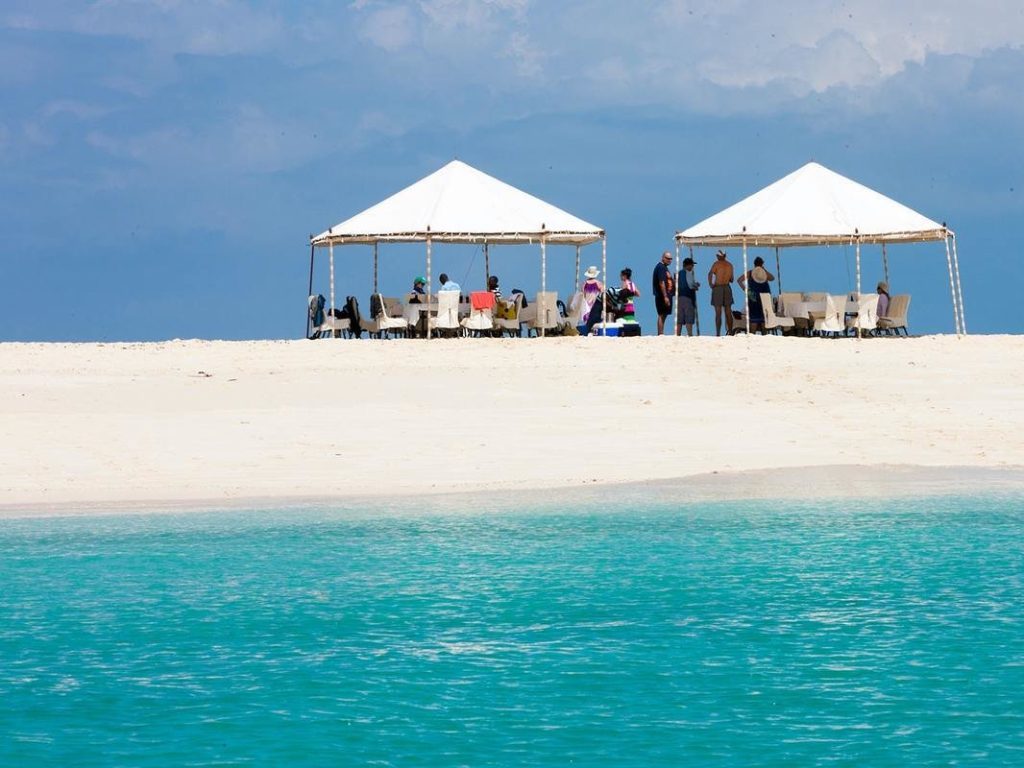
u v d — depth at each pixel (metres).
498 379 90.56
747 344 102.69
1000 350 102.44
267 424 77.56
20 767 28.34
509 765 28.34
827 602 41.41
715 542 50.72
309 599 42.47
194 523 54.97
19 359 95.69
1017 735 29.86
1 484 63.84
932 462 70.50
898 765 28.19
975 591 42.59
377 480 64.94
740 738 29.78
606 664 35.25
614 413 81.75
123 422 77.56
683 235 116.06
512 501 59.69
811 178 118.94
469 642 37.41
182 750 29.30
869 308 114.69
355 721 31.05
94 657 36.31
